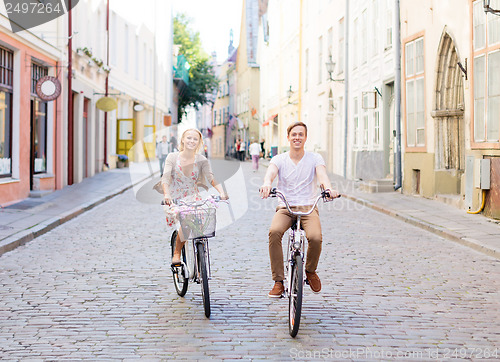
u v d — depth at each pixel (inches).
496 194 493.7
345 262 337.1
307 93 1326.3
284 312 237.0
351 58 973.2
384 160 810.8
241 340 202.8
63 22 742.5
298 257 211.9
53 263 329.7
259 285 280.8
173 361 182.7
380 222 512.1
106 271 310.3
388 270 317.7
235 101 2630.4
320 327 217.9
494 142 498.6
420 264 335.0
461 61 563.2
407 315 234.4
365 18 893.2
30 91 644.1
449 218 505.4
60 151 751.1
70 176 823.1
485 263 340.2
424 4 667.4
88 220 515.2
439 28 624.7
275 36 1761.8
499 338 208.1
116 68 1149.7
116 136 1198.3
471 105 538.6
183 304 248.5
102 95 1042.7
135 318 228.4
